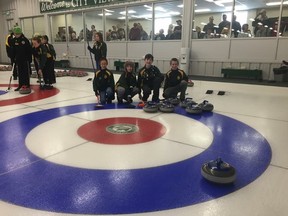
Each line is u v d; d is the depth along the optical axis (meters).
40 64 5.66
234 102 4.55
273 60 7.13
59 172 1.89
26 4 13.48
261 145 2.49
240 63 7.66
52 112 3.64
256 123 3.24
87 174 1.86
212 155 2.24
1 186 1.69
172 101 4.18
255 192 1.66
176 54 8.94
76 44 11.78
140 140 2.56
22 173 1.87
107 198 1.56
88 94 5.15
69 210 1.44
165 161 2.10
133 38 9.93
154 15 9.25
